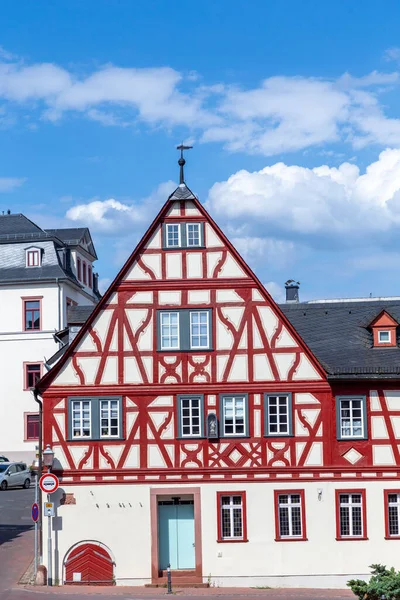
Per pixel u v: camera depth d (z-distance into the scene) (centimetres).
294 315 4159
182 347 3659
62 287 7481
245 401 3641
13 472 6372
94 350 3659
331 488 3609
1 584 3503
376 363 3716
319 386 3644
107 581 3547
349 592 3462
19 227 7931
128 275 3700
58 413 3628
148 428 3622
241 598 3303
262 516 3591
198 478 3597
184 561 3603
